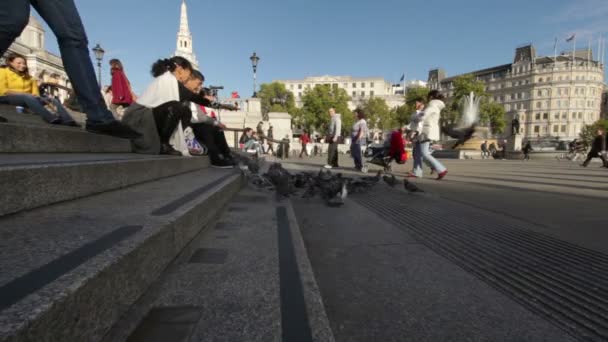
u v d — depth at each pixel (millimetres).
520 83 108812
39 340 666
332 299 1575
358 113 9312
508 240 2584
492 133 73000
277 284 1462
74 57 3189
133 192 2219
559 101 99750
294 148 25922
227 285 1441
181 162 3723
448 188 5762
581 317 1425
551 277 1859
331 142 10586
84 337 840
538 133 103500
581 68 97312
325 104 68688
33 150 2500
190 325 1109
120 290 1044
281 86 84438
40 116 4547
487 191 5363
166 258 1478
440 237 2656
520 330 1315
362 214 3543
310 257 2178
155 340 1010
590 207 3953
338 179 4684
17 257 962
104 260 980
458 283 1771
